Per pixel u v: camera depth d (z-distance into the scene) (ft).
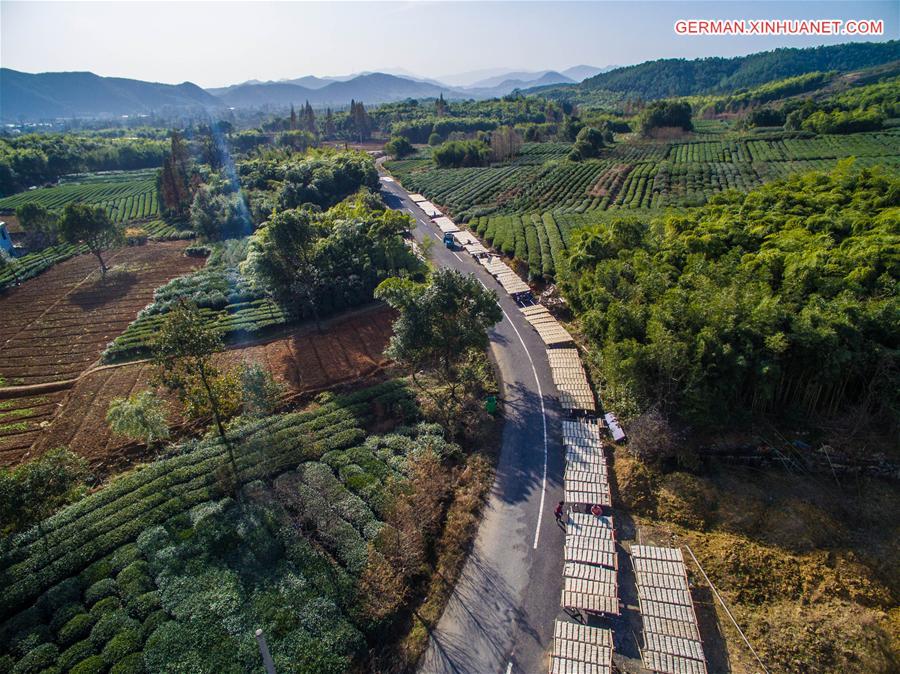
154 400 132.87
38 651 84.64
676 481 119.03
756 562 100.83
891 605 93.97
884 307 120.67
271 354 184.75
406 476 122.62
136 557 102.73
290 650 85.05
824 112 471.62
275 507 113.70
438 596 97.91
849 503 112.16
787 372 126.31
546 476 126.21
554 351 171.94
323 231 229.25
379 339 192.85
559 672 81.61
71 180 513.86
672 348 121.60
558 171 407.44
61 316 224.12
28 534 106.93
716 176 364.38
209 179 391.04
